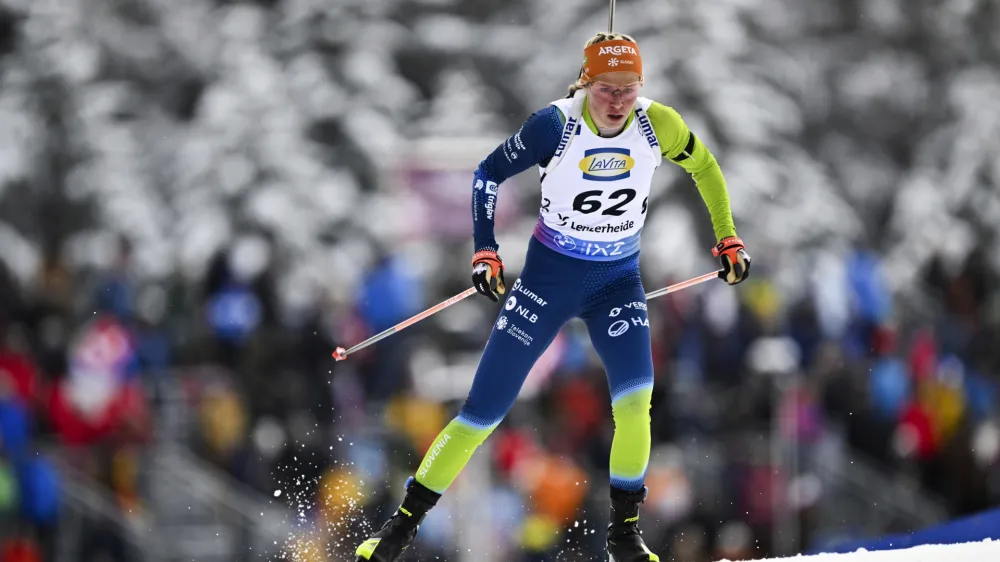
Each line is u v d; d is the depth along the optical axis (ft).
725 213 53.98
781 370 113.39
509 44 257.14
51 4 229.66
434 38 252.21
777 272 141.28
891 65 265.34
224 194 206.39
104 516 107.55
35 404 109.19
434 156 129.90
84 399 109.60
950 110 254.88
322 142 224.74
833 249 215.10
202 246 202.08
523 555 104.27
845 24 278.87
